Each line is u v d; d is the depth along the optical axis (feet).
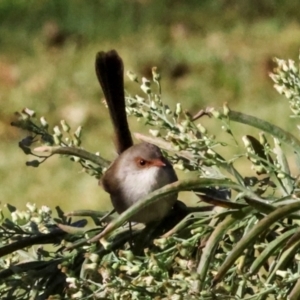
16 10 67.10
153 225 15.94
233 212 13.43
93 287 14.23
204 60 57.62
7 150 49.01
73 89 55.72
